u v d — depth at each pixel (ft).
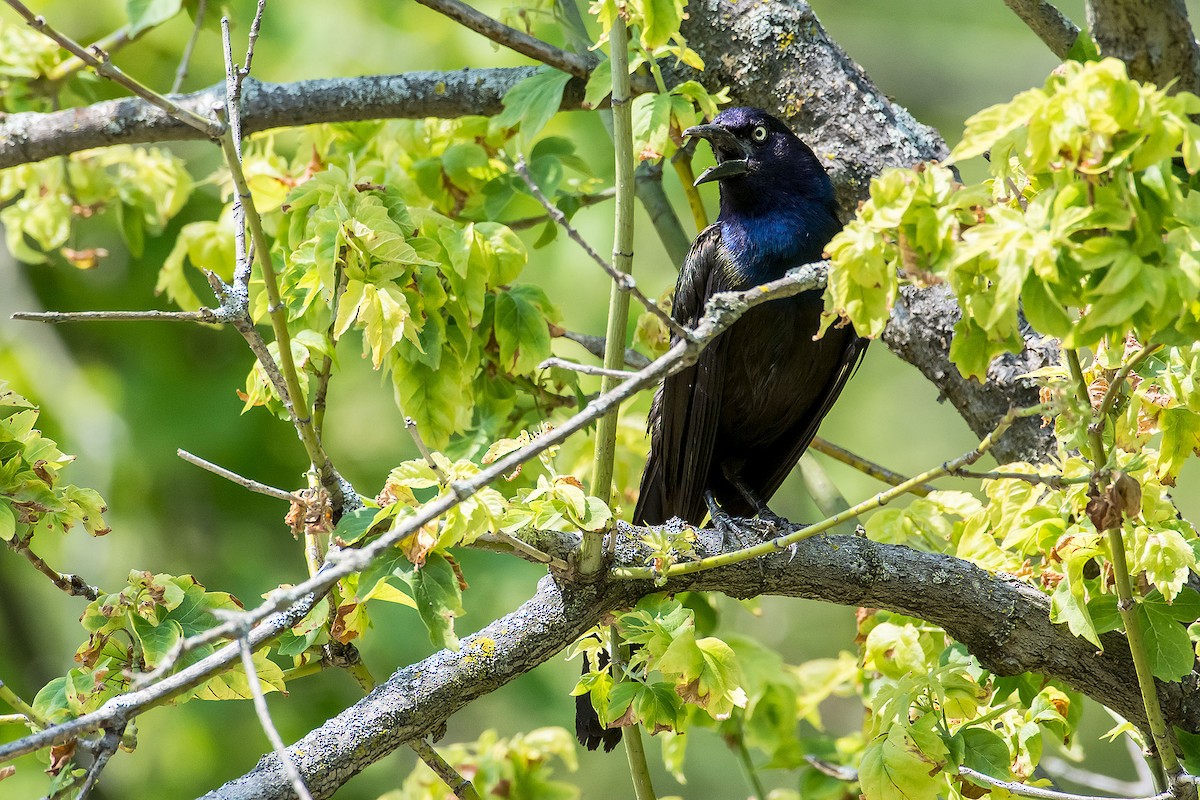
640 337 25.70
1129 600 15.93
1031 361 22.20
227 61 17.28
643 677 17.95
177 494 41.04
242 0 40.24
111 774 39.65
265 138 28.63
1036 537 17.76
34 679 42.24
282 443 41.37
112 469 39.75
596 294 42.93
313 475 17.88
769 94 25.36
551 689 42.04
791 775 39.06
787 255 24.73
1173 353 16.83
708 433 25.21
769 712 25.43
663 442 25.34
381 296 17.87
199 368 41.57
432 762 18.56
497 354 23.89
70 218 29.48
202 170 41.83
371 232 18.12
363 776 42.60
